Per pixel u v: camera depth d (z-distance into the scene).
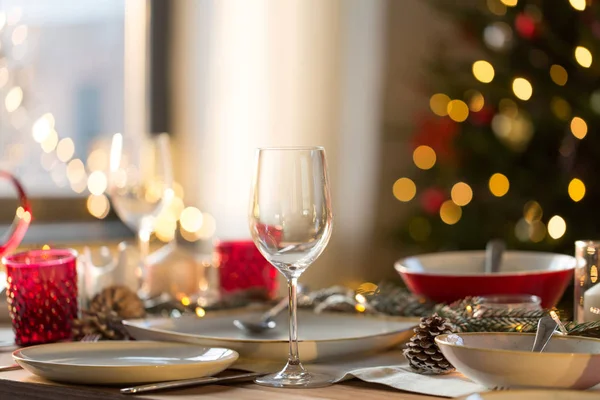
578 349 0.77
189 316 1.08
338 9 3.27
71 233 2.70
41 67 2.62
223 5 3.06
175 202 2.65
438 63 2.95
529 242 2.61
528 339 0.79
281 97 3.17
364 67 3.32
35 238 2.58
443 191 2.86
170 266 1.46
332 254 3.26
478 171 2.84
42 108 2.62
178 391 0.78
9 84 2.28
